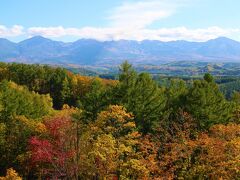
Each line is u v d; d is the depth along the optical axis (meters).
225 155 29.17
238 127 34.34
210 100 43.97
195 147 31.66
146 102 40.97
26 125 44.62
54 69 128.12
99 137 29.80
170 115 42.88
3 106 51.03
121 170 28.86
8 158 43.66
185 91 48.25
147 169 28.45
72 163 31.17
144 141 32.34
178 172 32.44
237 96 61.50
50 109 70.25
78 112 40.44
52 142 35.62
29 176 42.28
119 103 40.03
